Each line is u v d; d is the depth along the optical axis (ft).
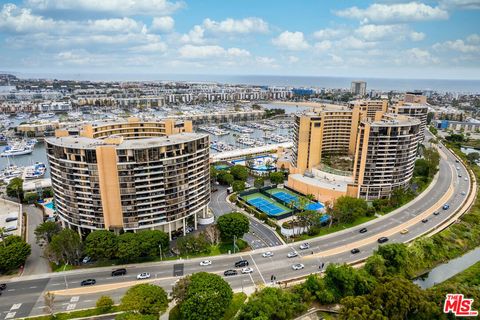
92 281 479.82
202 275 427.33
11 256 490.90
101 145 548.72
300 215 631.97
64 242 510.17
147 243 517.14
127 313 378.94
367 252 562.66
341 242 595.47
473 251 600.39
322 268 516.32
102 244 510.17
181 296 404.98
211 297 388.78
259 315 385.50
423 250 552.00
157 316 390.01
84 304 436.35
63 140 588.09
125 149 530.68
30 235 620.08
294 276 495.82
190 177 603.26
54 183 590.96
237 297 443.73
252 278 491.31
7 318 411.34
